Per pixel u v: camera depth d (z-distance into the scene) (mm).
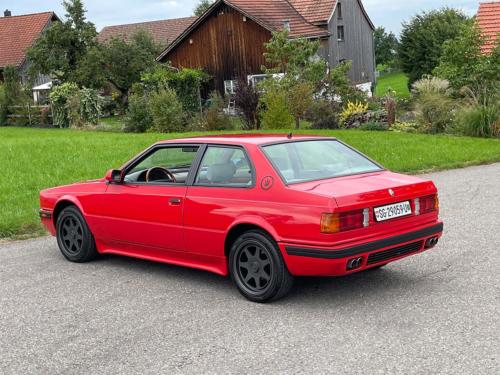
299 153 6832
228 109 35875
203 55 48438
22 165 18094
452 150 19016
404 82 88188
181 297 6742
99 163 18016
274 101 28234
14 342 5684
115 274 7773
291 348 5199
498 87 25109
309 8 54219
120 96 48688
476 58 25562
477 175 14945
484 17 32656
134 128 34094
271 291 6273
